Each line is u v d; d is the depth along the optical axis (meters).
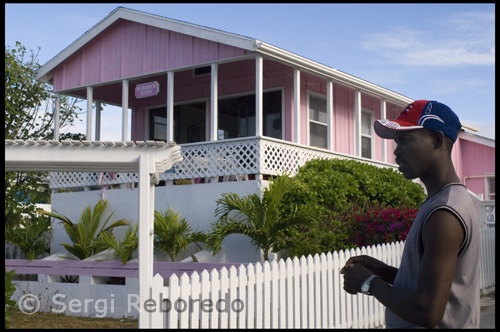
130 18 14.99
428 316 1.95
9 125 17.14
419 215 2.16
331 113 14.73
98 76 15.80
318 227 10.89
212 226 12.09
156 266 10.80
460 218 2.02
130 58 15.23
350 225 10.73
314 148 13.53
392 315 2.25
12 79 16.48
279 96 15.77
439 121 2.21
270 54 12.83
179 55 14.30
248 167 12.08
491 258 11.70
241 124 16.25
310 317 6.76
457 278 2.07
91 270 11.23
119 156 7.31
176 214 11.83
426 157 2.21
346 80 15.02
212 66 13.64
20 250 14.28
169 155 7.22
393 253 8.61
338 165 12.66
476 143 22.78
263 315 6.21
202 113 17.05
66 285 11.44
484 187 22.39
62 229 14.50
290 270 6.53
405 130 2.22
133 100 18.20
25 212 14.45
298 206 11.06
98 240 12.35
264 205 10.80
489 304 9.48
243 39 12.81
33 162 7.48
